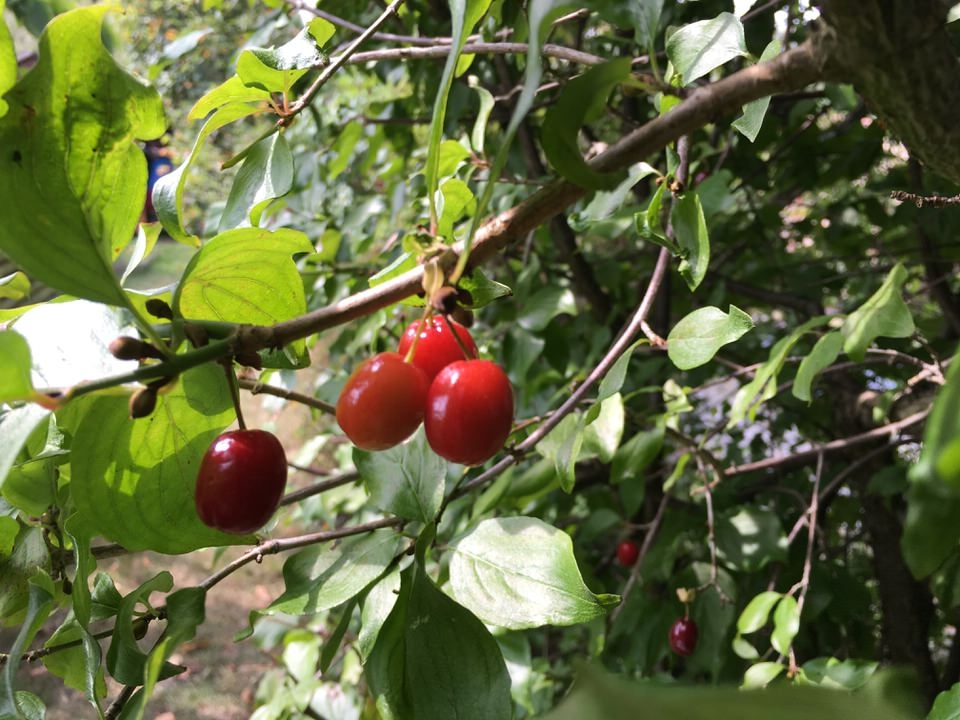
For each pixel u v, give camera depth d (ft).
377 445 0.40
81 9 0.33
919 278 1.22
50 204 0.34
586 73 0.30
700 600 0.87
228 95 0.53
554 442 0.66
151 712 1.63
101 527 0.44
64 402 0.31
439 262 0.38
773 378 0.70
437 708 0.41
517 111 0.28
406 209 1.39
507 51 0.62
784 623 0.68
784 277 1.27
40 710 0.49
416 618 0.43
